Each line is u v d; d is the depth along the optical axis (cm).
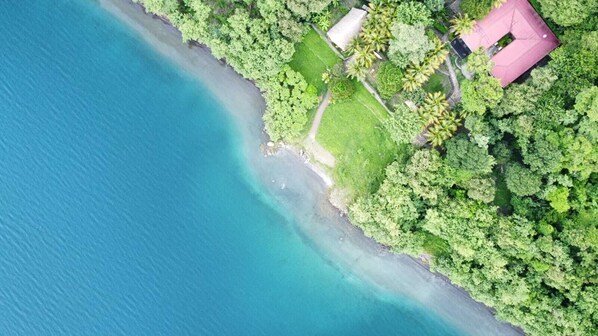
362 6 5025
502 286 4981
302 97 5122
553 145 4512
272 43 4928
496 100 4622
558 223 4856
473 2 4631
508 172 4725
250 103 5462
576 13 4431
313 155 5384
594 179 4706
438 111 4853
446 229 5009
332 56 5150
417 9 4719
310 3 4750
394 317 5497
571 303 4884
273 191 5519
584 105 4409
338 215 5425
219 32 5038
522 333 5262
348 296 5522
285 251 5556
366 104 5178
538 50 4784
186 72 5528
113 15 5544
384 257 5434
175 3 5078
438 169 4912
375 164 5241
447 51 4856
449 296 5388
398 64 4812
